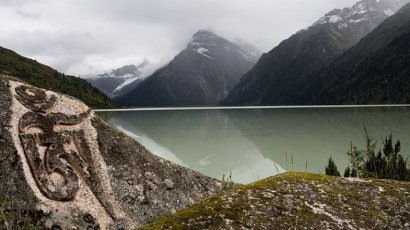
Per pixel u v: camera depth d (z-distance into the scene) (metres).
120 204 12.48
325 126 69.88
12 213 10.27
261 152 41.78
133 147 14.32
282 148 44.34
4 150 11.40
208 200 4.68
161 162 14.69
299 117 100.06
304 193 4.91
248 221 4.38
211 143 49.75
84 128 13.62
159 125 77.94
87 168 12.69
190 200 14.25
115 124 79.25
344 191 5.04
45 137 12.37
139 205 12.87
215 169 32.97
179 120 94.00
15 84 13.01
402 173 19.05
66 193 11.52
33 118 12.42
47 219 10.66
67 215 11.10
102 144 13.66
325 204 4.78
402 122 75.50
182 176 14.86
